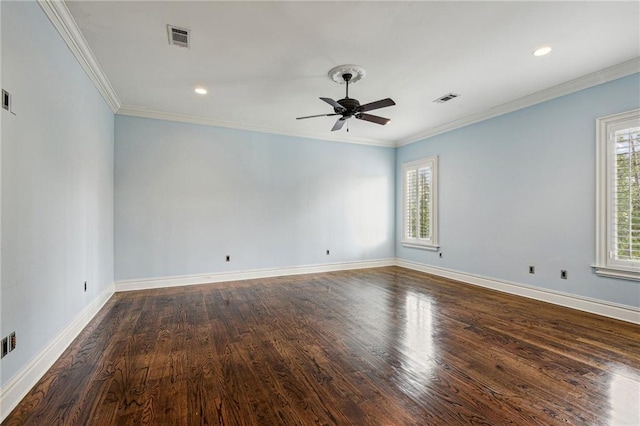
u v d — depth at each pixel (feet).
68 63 8.57
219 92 12.60
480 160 15.53
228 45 9.07
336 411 5.72
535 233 13.07
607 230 10.79
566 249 11.98
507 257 14.21
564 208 12.04
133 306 12.12
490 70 10.71
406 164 20.67
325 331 9.61
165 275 15.30
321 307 12.05
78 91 9.37
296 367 7.36
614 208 10.64
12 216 5.89
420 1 7.16
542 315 11.04
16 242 6.02
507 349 8.31
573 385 6.57
